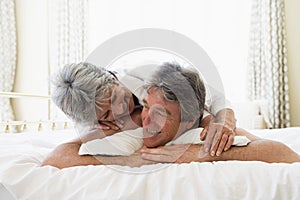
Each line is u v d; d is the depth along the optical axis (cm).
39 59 354
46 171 64
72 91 77
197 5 354
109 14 365
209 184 56
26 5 361
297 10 334
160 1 359
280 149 70
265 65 337
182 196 56
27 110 352
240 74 348
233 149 70
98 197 56
